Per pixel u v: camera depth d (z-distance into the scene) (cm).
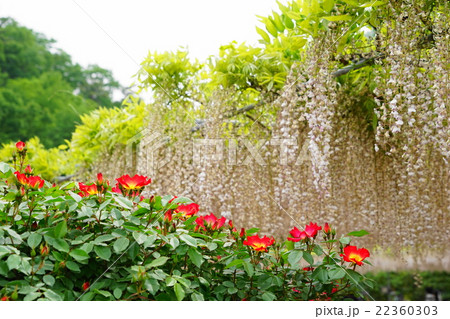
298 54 241
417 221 248
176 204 123
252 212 270
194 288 116
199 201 286
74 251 99
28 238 99
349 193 262
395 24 166
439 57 154
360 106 251
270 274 127
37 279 97
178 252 114
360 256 127
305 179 256
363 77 238
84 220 112
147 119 320
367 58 195
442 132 160
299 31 201
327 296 134
